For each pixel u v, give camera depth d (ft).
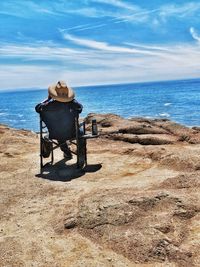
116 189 8.85
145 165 11.38
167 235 6.46
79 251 6.34
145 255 5.99
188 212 7.13
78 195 8.96
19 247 6.59
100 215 7.22
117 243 6.40
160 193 7.72
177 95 157.69
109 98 177.47
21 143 15.84
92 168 11.50
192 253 5.94
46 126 11.71
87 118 21.02
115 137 16.01
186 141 15.33
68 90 11.34
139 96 176.35
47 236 6.97
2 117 86.17
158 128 17.19
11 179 10.70
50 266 5.93
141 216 7.14
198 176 8.86
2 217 8.01
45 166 12.01
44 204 8.57
